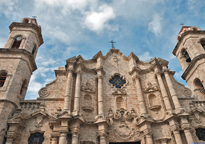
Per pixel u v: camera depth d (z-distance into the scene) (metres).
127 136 22.89
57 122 21.06
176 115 21.95
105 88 27.55
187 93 26.89
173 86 27.66
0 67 24.19
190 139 20.31
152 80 28.36
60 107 23.92
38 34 31.41
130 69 30.25
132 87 28.05
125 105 25.75
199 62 28.00
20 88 24.25
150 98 26.97
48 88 25.83
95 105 25.12
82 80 27.02
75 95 23.91
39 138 21.22
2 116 19.91
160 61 28.64
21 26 30.05
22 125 21.02
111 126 23.50
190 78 30.67
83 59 29.55
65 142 19.55
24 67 25.56
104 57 31.20
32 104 23.44
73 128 20.61
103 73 28.84
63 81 27.03
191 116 22.53
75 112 21.88
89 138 21.69
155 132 22.91
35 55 31.12
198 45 29.95
